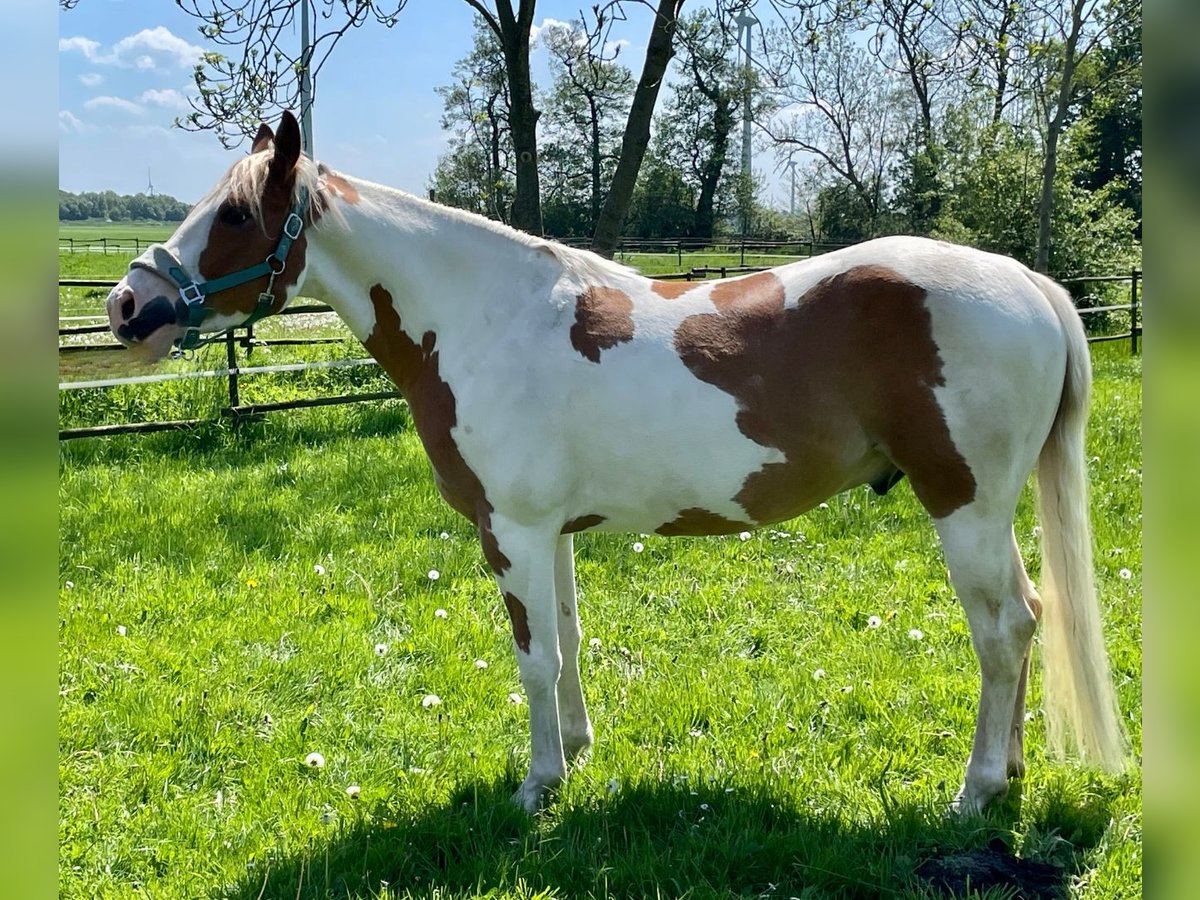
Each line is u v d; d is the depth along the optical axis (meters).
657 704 3.50
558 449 2.77
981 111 19.45
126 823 2.85
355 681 3.76
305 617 4.36
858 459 2.75
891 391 2.60
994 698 2.72
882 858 2.52
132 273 2.75
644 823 2.79
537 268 2.88
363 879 2.54
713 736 3.27
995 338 2.54
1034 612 2.74
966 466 2.60
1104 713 2.71
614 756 3.17
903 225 26.02
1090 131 16.86
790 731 3.25
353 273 2.93
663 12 7.10
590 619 4.28
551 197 42.56
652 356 2.72
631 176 7.68
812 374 2.64
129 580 4.75
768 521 2.88
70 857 2.69
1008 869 2.48
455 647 4.06
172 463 7.15
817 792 2.89
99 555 5.05
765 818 2.79
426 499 6.06
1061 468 2.75
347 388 9.54
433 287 2.90
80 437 7.59
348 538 5.40
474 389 2.82
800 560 4.91
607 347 2.75
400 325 2.95
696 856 2.57
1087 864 2.51
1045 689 2.85
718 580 4.72
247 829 2.81
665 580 4.70
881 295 2.59
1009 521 2.68
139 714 3.45
